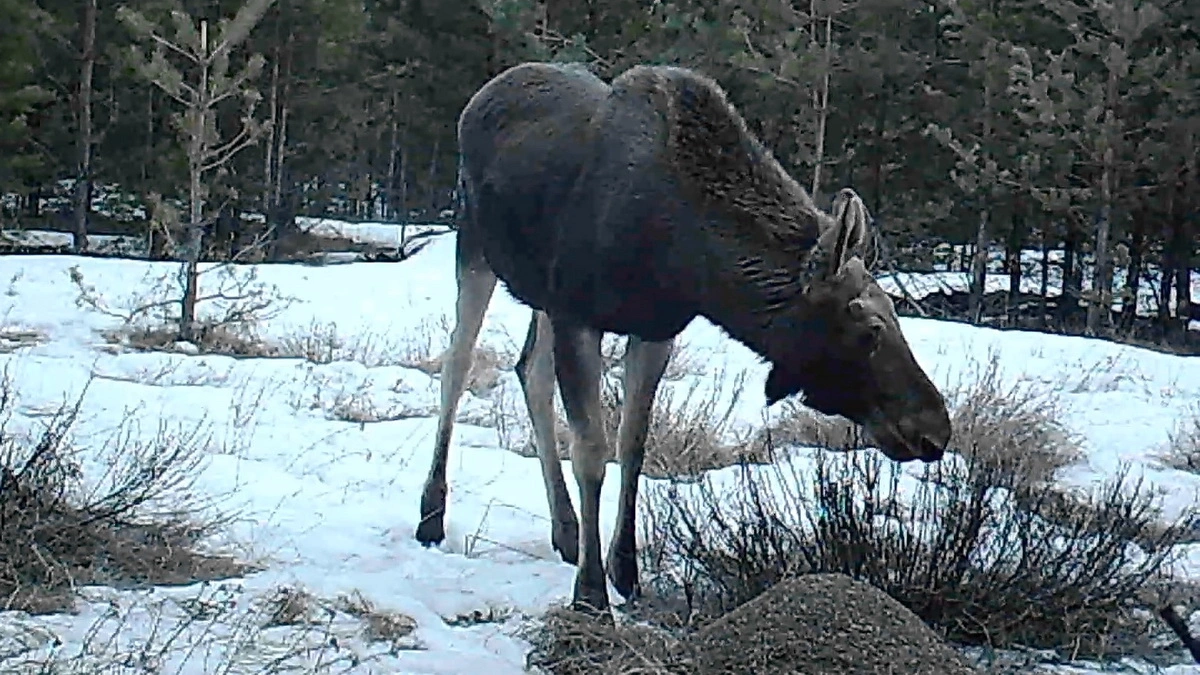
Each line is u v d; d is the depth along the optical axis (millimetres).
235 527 6414
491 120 6461
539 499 7527
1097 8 22062
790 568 5402
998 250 32188
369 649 4938
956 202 26359
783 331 5152
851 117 26500
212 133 14625
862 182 27047
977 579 5426
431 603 5629
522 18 24953
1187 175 23266
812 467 7746
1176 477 8859
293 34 30078
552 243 5801
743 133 5422
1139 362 13898
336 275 19203
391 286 18281
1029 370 12961
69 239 30000
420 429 9109
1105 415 11062
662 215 5297
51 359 11195
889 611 4488
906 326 15336
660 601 5730
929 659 4359
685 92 5434
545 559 6473
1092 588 5477
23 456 6246
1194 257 25031
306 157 32562
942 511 5699
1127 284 25609
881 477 7375
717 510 5730
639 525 6887
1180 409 11398
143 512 6254
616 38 26391
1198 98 22500
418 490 7504
